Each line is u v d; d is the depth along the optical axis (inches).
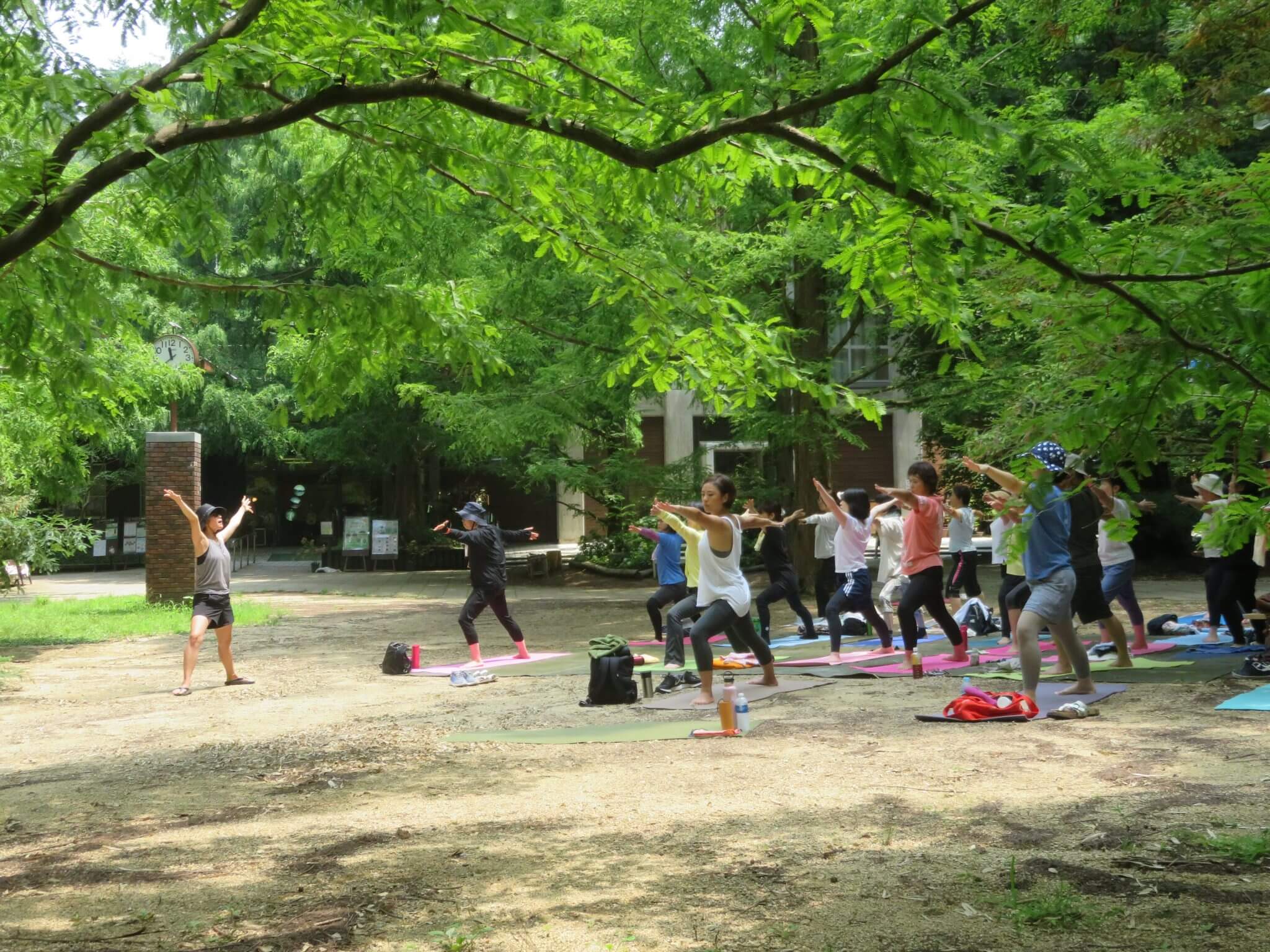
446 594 1056.2
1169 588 894.4
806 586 896.9
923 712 362.9
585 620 775.7
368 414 1369.3
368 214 285.7
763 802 254.7
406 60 205.9
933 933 170.9
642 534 596.1
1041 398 171.9
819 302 835.4
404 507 1529.3
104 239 414.9
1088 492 360.8
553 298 834.2
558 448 1157.1
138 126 214.2
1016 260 167.5
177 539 906.1
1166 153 297.9
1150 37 429.1
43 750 369.1
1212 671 420.5
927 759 290.4
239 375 1503.4
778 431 840.3
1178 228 158.2
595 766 302.7
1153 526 1045.8
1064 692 379.9
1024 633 348.5
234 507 1945.1
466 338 265.4
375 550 1407.5
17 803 291.1
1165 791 247.9
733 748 317.4
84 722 420.8
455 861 219.3
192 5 239.6
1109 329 159.8
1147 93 431.2
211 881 214.4
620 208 264.8
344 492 1943.9
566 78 217.9
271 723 400.8
